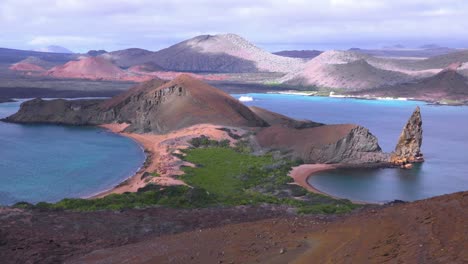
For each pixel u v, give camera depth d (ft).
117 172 406.62
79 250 126.93
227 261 93.15
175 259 102.06
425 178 392.27
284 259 86.94
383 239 79.00
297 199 289.53
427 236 71.51
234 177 356.79
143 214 180.65
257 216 179.83
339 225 102.99
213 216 179.32
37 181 370.12
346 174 402.11
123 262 107.86
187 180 334.44
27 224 153.07
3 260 117.08
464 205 80.69
